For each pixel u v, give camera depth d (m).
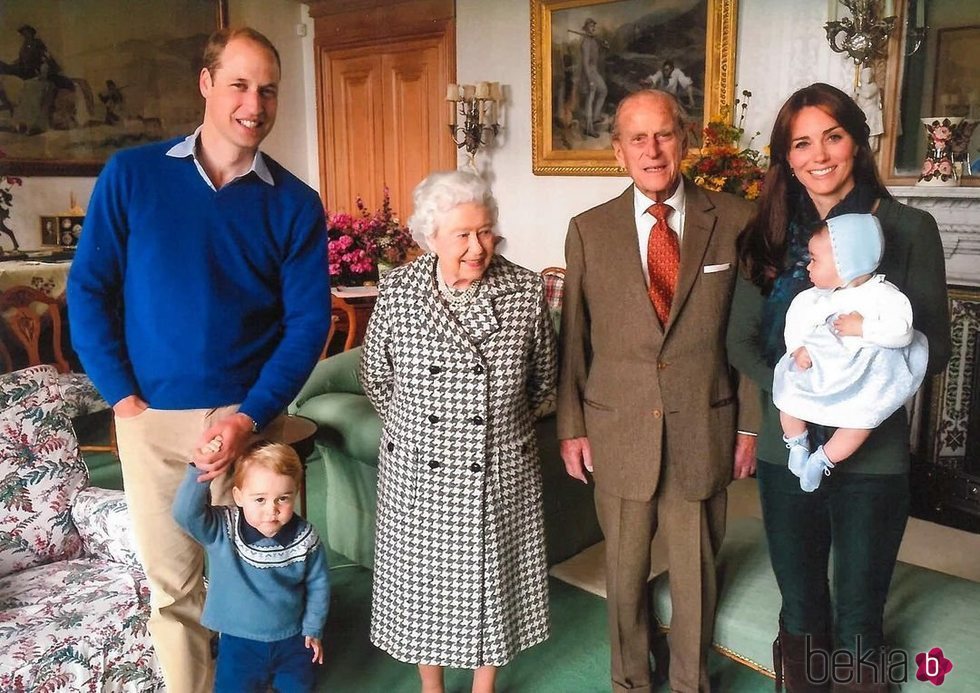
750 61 4.04
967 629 1.88
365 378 1.94
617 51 4.49
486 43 5.12
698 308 1.77
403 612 1.90
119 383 1.72
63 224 4.95
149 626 1.87
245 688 1.87
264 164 1.79
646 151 1.69
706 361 1.79
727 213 1.80
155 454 1.75
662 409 1.79
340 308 4.07
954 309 3.34
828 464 1.53
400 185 5.79
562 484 2.89
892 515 1.59
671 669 1.99
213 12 5.59
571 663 2.36
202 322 1.71
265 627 1.84
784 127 1.57
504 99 5.11
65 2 4.89
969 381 3.36
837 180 1.54
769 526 1.74
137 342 1.73
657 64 4.35
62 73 4.93
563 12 4.68
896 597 2.03
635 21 4.39
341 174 6.16
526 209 5.16
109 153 5.22
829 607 1.77
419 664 1.92
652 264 1.80
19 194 4.85
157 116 5.43
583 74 4.66
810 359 1.53
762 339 1.71
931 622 1.91
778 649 1.85
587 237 1.85
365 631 2.52
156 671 1.91
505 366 1.81
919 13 3.33
